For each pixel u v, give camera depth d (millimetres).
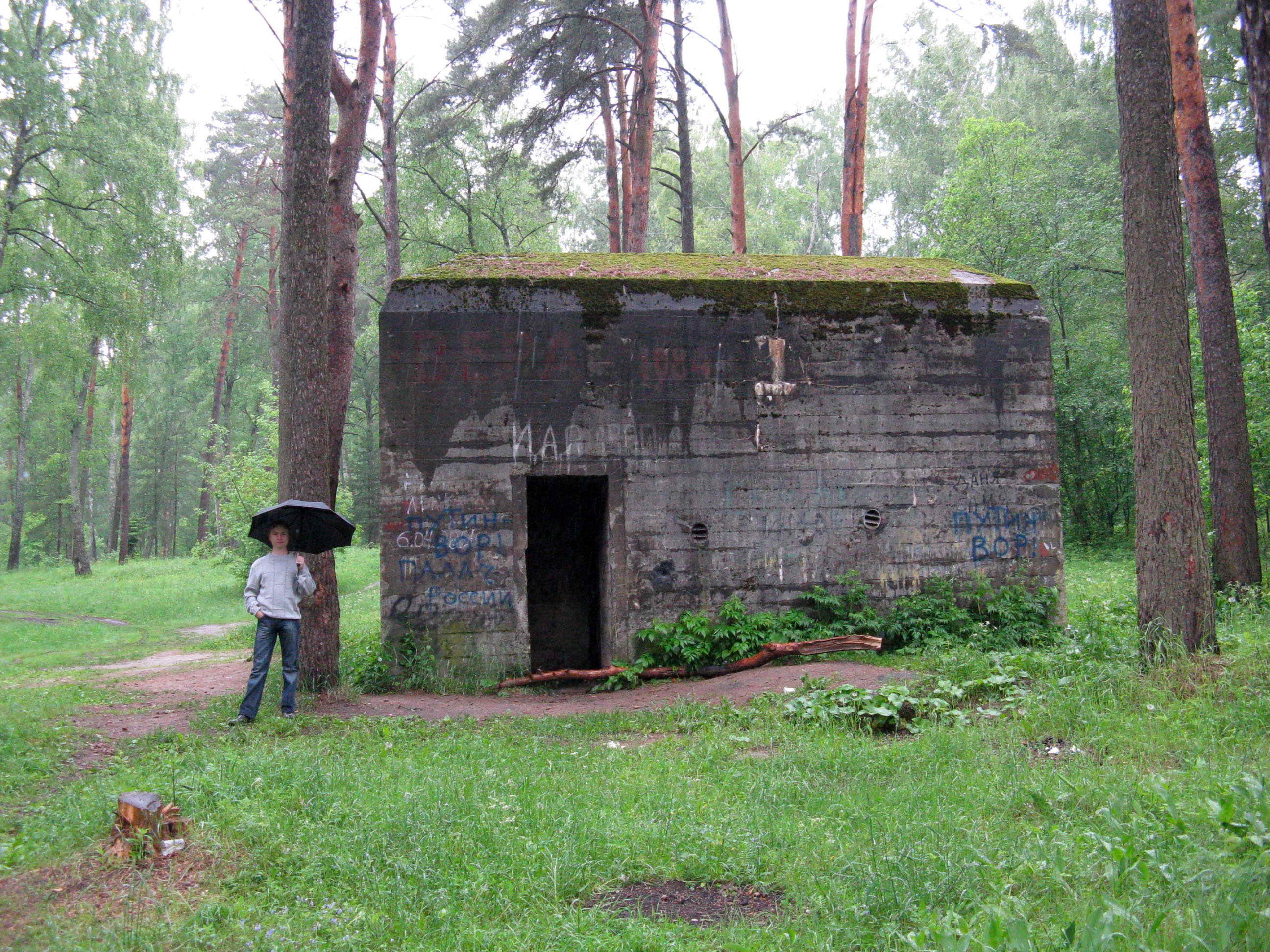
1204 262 14500
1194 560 8953
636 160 21406
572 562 15117
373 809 5684
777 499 12445
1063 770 6316
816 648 11750
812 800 6059
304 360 10469
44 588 32531
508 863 4914
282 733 8477
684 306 12492
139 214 27234
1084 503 27781
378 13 14352
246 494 27203
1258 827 4473
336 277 13719
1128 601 14602
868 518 12594
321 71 10617
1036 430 12953
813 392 12586
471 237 31719
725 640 12078
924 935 3816
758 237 47875
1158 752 6770
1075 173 26359
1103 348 26047
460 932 4152
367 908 4445
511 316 12172
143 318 28141
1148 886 4148
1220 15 23062
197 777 5965
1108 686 8500
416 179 31156
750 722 8883
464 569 11891
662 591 12195
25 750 6957
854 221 23234
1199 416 19188
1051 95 34094
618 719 9438
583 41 21828
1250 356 17547
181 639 20875
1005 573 12750
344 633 17547
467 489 11969
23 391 49125
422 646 11766
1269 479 17906
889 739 8164
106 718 8812
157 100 28938
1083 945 3480
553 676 11766
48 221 28594
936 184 40312
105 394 53312
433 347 12023
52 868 4730
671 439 12328
